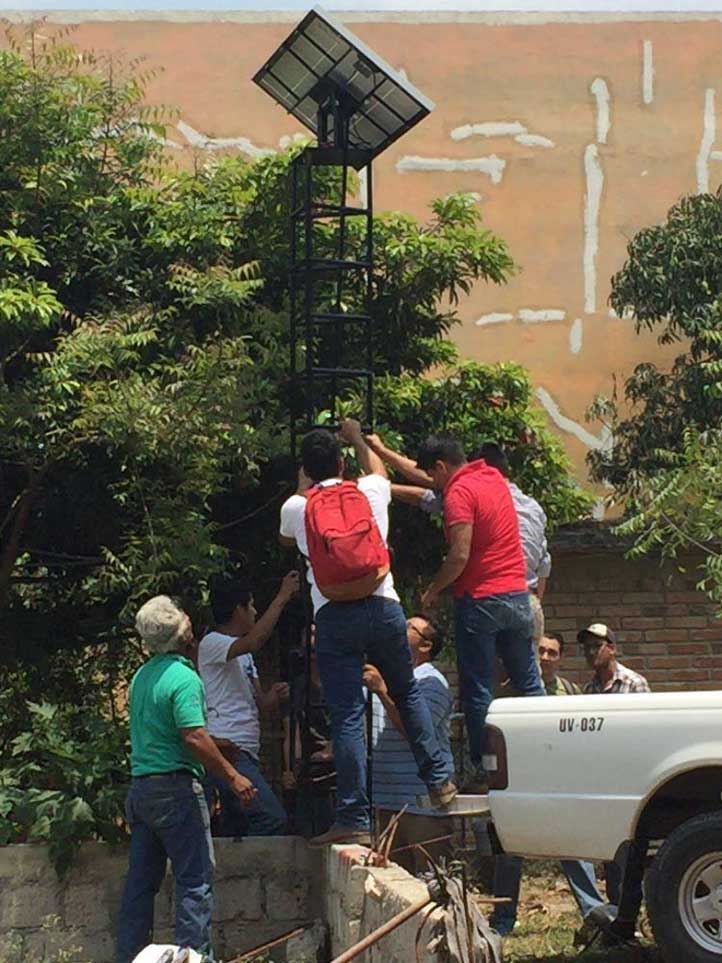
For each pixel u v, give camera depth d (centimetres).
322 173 1159
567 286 1678
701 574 1412
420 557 1192
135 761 862
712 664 1405
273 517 1128
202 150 1652
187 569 983
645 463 1486
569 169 1692
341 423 945
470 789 889
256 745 979
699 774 765
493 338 1667
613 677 1077
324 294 1159
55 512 1133
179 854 850
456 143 1688
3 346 1042
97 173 1132
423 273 1202
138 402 962
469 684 873
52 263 1102
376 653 827
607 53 1708
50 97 1081
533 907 1004
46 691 1182
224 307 1091
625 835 764
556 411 1661
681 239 1477
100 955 908
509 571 877
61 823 901
